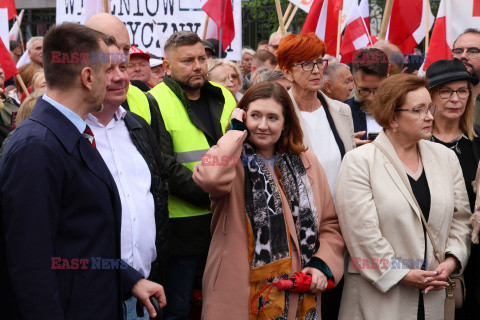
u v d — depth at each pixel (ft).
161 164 9.93
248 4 33.63
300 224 9.59
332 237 10.13
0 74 12.82
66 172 7.13
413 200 10.03
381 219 10.03
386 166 10.16
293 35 11.52
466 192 10.76
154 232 9.11
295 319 9.34
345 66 14.75
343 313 10.39
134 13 17.71
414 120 10.03
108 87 8.53
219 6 16.89
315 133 11.51
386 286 9.77
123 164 8.86
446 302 10.28
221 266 9.31
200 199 11.35
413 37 19.11
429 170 10.37
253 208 9.32
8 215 6.78
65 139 7.16
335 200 10.42
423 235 10.03
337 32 17.97
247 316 9.18
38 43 20.54
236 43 17.99
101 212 7.38
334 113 11.86
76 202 7.23
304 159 10.07
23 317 6.77
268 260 9.18
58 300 6.86
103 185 7.45
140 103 11.10
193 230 11.67
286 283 9.10
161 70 18.15
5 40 15.94
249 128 9.53
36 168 6.82
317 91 11.99
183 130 11.80
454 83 11.37
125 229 8.54
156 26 17.11
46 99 7.37
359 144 12.24
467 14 17.63
